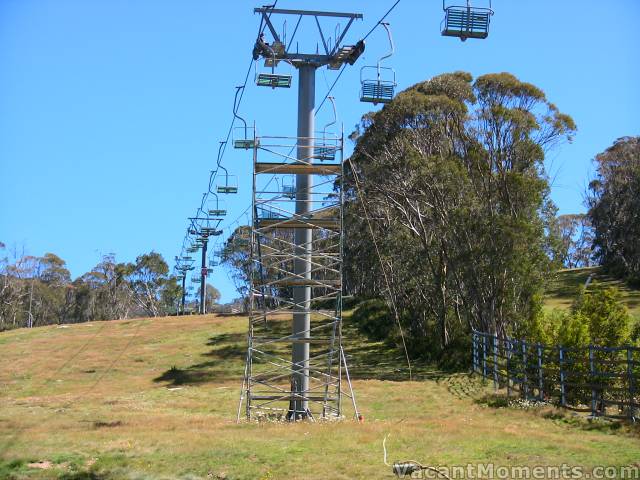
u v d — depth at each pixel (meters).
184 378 41.00
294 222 23.00
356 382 34.66
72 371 46.09
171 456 13.53
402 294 51.75
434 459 12.26
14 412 26.31
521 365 24.89
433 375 37.84
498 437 15.05
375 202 48.38
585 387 19.59
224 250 77.75
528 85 39.03
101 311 97.75
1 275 92.69
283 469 11.93
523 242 36.19
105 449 14.53
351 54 23.55
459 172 38.88
